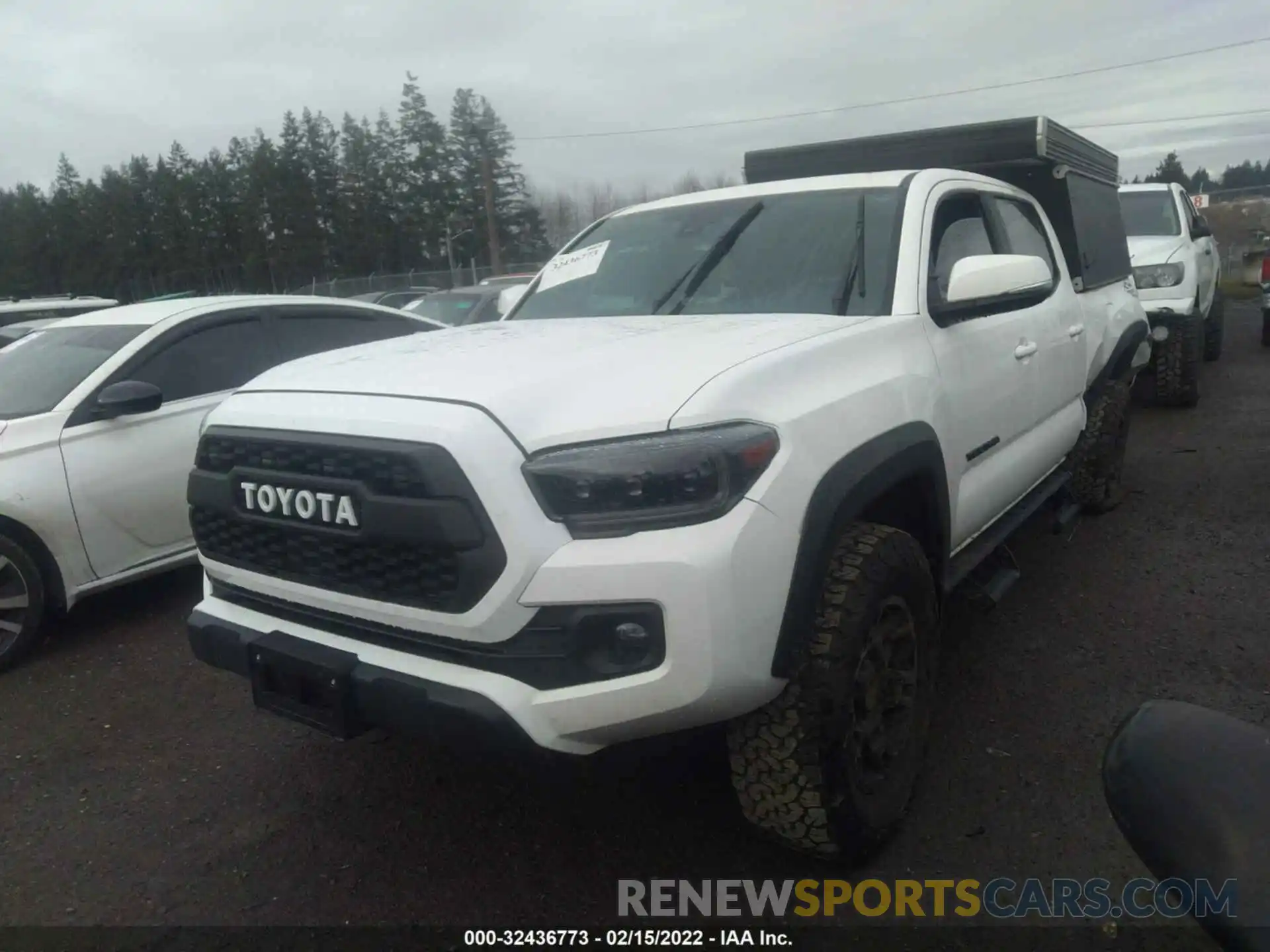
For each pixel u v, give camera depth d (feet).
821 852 8.63
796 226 11.80
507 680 7.41
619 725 7.36
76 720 13.11
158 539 16.72
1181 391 28.81
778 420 7.82
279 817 10.48
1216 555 16.61
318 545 8.25
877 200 11.68
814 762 8.14
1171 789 4.99
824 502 7.93
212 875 9.49
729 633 7.23
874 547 8.63
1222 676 12.30
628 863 9.36
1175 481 21.53
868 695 8.77
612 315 11.67
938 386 10.21
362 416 7.86
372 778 11.18
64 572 15.52
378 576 7.91
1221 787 4.92
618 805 10.30
